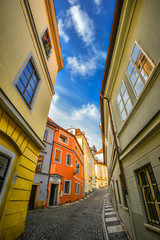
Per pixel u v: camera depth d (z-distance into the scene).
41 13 6.17
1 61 3.33
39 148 6.07
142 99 3.62
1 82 3.32
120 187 6.47
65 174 17.20
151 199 3.30
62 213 10.44
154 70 2.97
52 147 16.77
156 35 3.02
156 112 2.74
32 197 12.66
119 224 6.76
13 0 3.88
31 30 5.08
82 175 26.34
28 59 4.85
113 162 8.56
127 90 4.82
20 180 4.36
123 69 5.23
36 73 5.76
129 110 4.68
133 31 4.33
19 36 4.21
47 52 7.11
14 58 3.93
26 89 4.94
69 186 17.53
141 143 3.59
